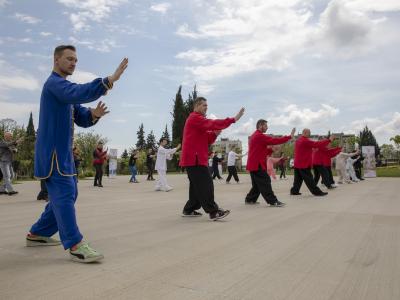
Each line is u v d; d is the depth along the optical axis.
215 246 4.41
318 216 6.87
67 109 3.83
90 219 6.50
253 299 2.76
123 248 4.29
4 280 3.12
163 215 7.05
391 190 13.12
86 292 2.84
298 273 3.39
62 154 3.77
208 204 6.33
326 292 2.93
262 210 7.76
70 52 3.88
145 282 3.09
